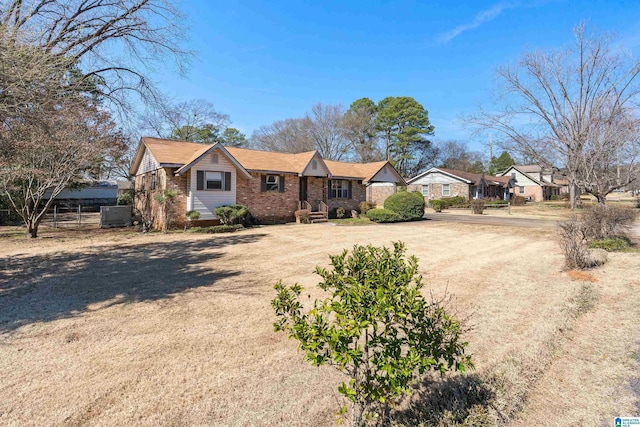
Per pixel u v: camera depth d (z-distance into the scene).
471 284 6.31
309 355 2.19
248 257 9.02
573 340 3.94
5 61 5.93
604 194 20.86
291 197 19.88
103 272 7.41
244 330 4.34
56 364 3.47
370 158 47.12
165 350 3.79
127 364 3.47
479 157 60.81
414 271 2.55
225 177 16.61
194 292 5.94
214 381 3.17
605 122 19.27
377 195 33.72
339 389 2.13
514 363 3.41
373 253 2.72
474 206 26.30
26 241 12.17
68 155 13.09
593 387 3.00
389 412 2.70
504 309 4.95
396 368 2.15
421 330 2.38
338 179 23.00
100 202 30.23
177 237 13.09
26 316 4.81
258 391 3.02
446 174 35.69
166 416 2.67
